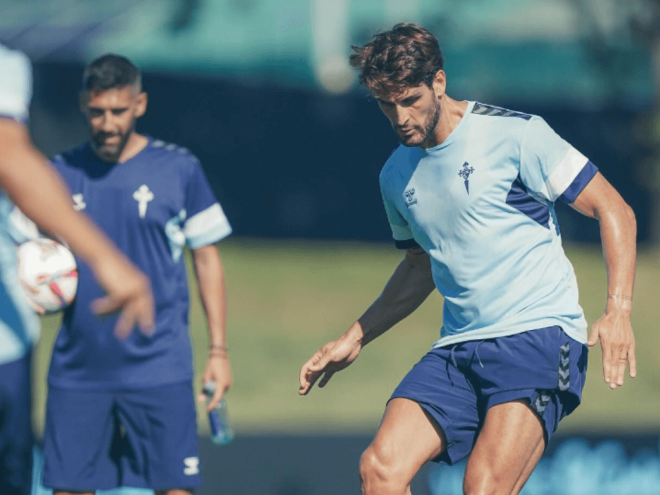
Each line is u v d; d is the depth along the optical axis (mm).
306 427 21516
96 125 14258
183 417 14711
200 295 15578
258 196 71938
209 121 70750
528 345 12070
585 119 73125
